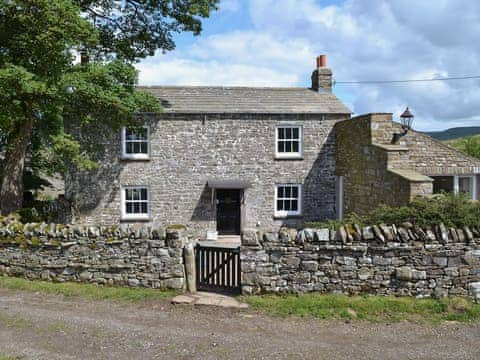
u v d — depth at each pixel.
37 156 17.02
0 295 8.54
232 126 16.42
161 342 6.21
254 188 16.59
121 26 14.94
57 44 10.30
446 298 7.80
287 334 6.56
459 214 8.12
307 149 16.80
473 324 7.00
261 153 16.59
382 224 8.14
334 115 16.81
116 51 14.70
